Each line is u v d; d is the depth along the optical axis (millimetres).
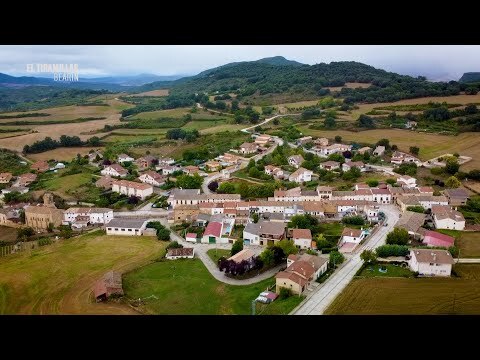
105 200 184125
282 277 105625
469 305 92562
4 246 147750
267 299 102688
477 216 155125
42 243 148625
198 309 101125
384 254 122625
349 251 129375
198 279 118250
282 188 188000
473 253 124312
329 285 107062
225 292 110125
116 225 155500
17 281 119938
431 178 198375
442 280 106750
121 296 108750
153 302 106000
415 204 165750
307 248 136625
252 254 128250
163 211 178125
